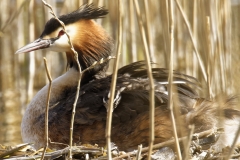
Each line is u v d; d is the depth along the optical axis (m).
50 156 9.37
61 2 23.42
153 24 19.06
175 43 20.53
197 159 9.34
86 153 9.51
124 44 19.20
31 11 17.42
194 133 10.04
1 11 21.94
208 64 11.91
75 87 11.74
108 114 8.28
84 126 10.65
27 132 11.35
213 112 10.26
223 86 12.58
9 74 22.33
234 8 19.23
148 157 8.21
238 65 15.46
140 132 10.34
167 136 10.13
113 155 9.55
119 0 8.11
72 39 11.83
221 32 13.35
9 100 18.86
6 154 9.55
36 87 20.66
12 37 23.25
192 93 10.92
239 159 9.06
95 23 12.06
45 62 8.64
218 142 10.05
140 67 11.42
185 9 18.47
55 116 10.92
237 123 10.15
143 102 10.45
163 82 10.78
